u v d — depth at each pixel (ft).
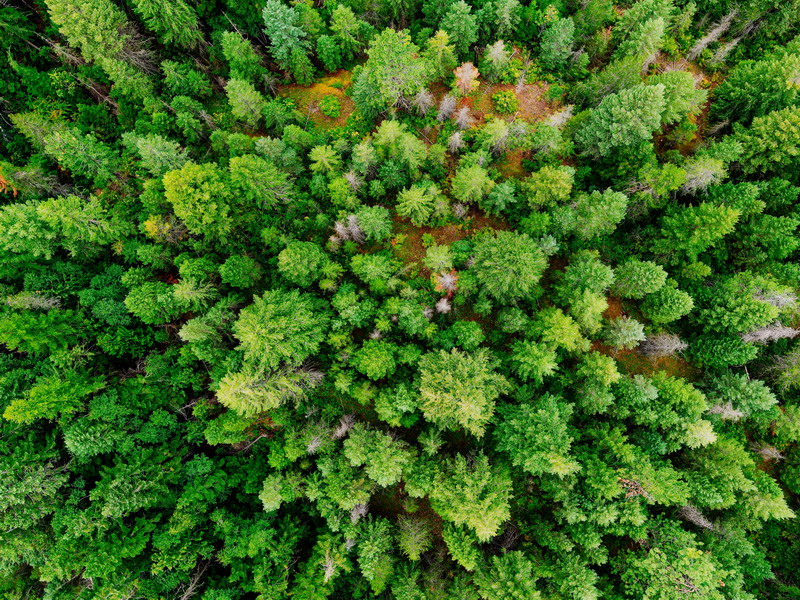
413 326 113.09
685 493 99.40
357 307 112.16
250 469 116.67
